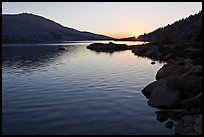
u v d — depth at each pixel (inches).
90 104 817.5
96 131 589.3
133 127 613.9
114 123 641.6
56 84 1162.6
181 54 2180.1
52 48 5526.6
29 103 834.8
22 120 665.6
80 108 772.6
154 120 662.5
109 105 804.6
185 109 724.7
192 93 818.8
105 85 1138.7
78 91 1013.2
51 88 1074.1
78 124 633.6
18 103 836.6
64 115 704.4
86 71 1627.7
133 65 1988.2
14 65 2010.3
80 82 1214.3
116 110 751.1
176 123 635.5
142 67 1846.7
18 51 4296.3
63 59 2581.2
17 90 1042.1
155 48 3157.0
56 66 1919.3
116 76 1408.7
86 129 601.0
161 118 669.3
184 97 813.9
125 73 1534.2
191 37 5959.6
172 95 795.4
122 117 688.4
